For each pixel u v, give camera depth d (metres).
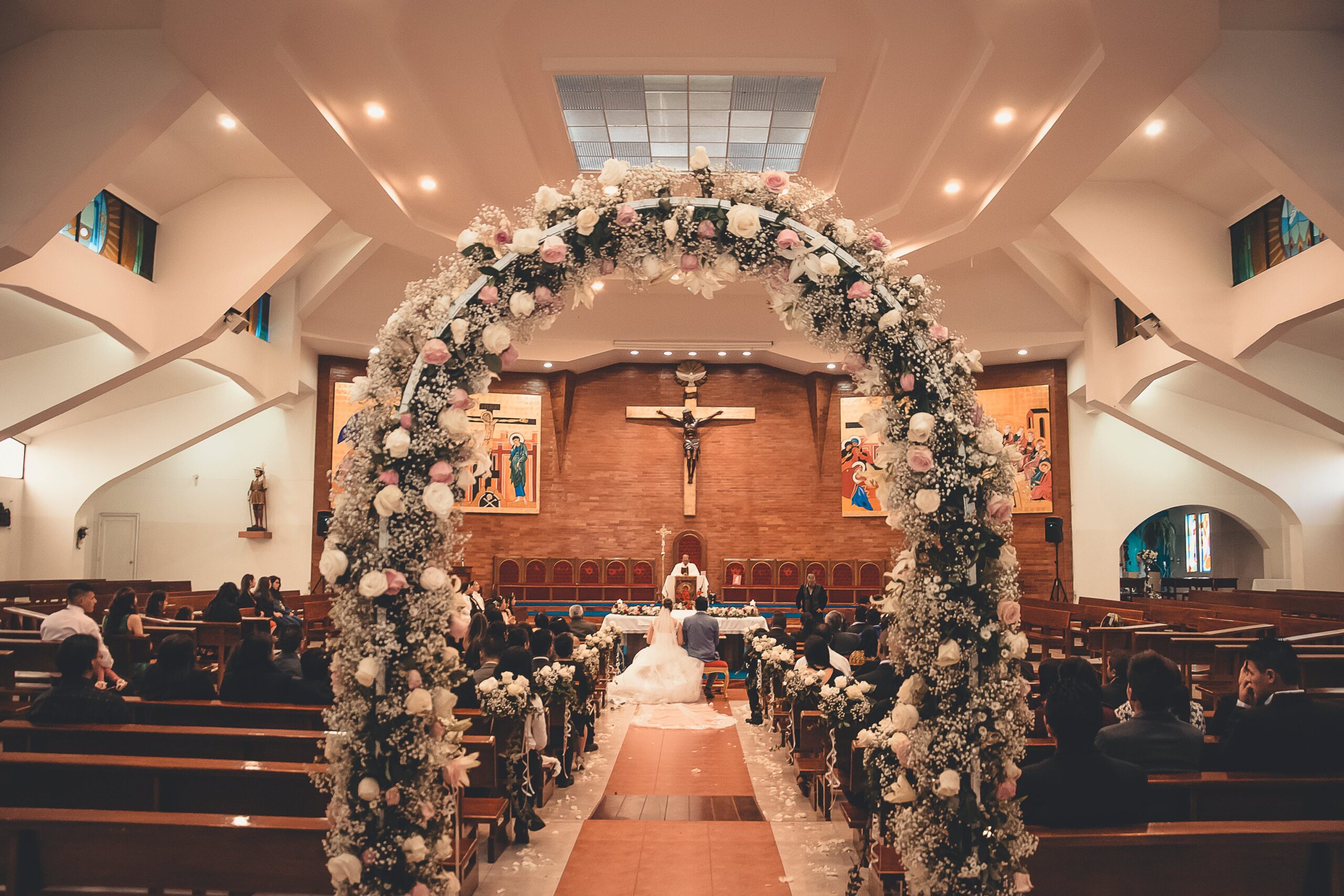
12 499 16.94
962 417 4.01
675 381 21.86
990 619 3.82
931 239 13.62
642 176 4.18
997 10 8.02
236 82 8.72
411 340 3.96
